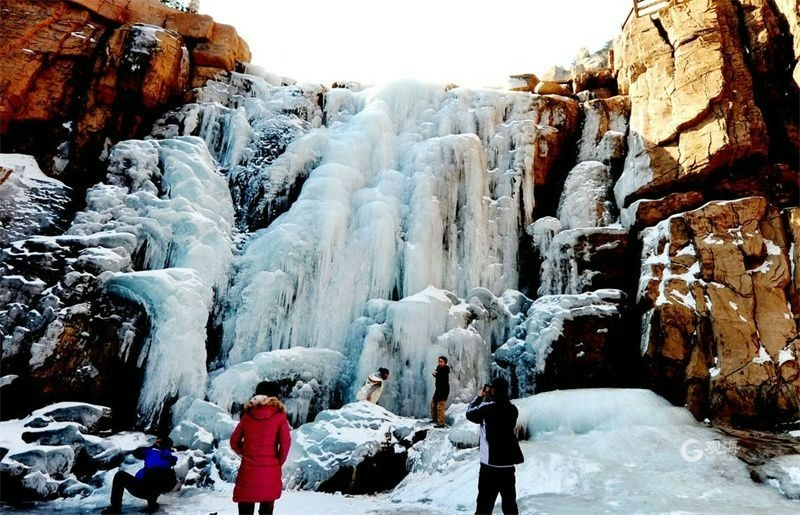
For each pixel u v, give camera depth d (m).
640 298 10.56
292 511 6.19
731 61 12.21
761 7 12.54
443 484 7.08
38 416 7.92
